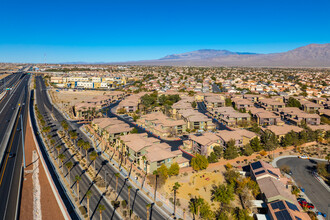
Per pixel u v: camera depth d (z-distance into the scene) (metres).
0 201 65.50
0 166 86.56
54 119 158.50
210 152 98.75
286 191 68.00
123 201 65.88
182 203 67.75
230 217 60.94
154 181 77.12
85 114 165.75
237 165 92.12
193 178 81.88
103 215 61.09
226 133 108.81
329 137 115.50
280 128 121.50
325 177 83.31
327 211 64.94
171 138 122.94
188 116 146.25
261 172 76.94
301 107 184.75
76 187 73.94
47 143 111.12
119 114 175.62
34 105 199.75
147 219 57.53
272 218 56.88
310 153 103.88
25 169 84.50
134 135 105.88
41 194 69.12
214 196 71.19
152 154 84.94
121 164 92.00
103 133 120.38
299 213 57.34
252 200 66.06
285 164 93.38
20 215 59.47
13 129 132.00
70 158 95.81
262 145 105.94
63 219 58.53
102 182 76.94
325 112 162.62
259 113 154.25
